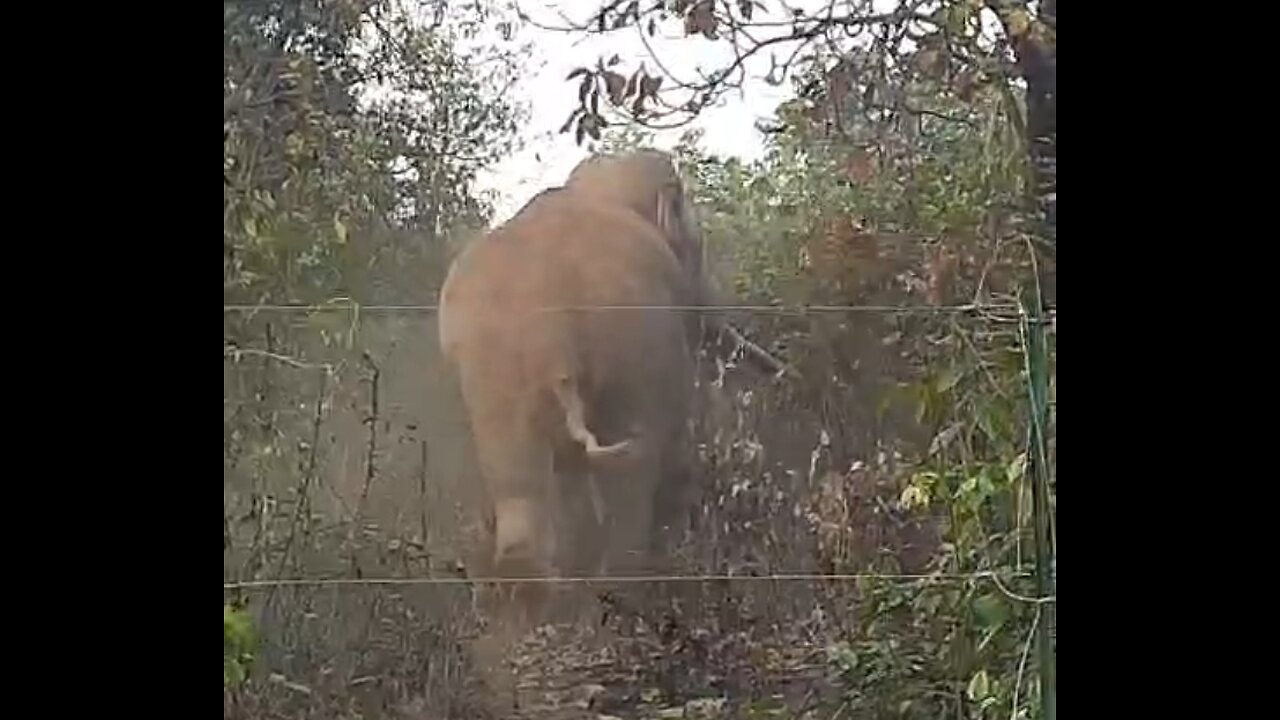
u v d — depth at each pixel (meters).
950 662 2.58
